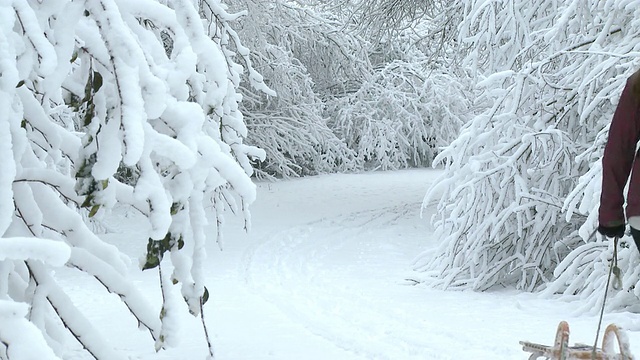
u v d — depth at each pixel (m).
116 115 3.11
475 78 11.23
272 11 23.48
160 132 3.43
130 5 3.46
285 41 24.69
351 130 28.39
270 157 24.84
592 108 8.12
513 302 8.24
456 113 28.45
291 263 11.12
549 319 7.25
